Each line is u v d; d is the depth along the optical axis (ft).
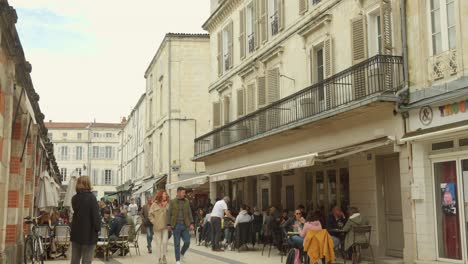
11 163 42.50
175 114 116.78
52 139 301.02
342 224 47.14
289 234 40.88
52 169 98.07
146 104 154.71
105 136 304.09
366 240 41.73
